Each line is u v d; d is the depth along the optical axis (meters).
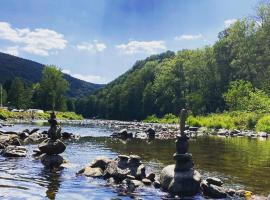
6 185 12.51
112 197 11.55
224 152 24.11
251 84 85.50
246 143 31.36
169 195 12.05
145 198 11.57
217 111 98.44
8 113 82.56
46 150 17.48
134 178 13.79
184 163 13.04
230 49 106.69
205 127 62.94
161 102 143.50
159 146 26.98
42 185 12.78
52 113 18.53
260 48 92.56
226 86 103.50
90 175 14.63
